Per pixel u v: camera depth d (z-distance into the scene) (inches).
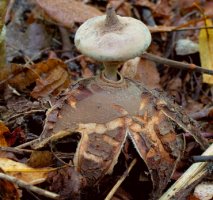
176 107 7.4
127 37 6.5
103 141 6.7
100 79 7.0
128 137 7.3
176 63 9.5
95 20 6.8
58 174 7.0
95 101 6.9
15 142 8.0
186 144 8.2
